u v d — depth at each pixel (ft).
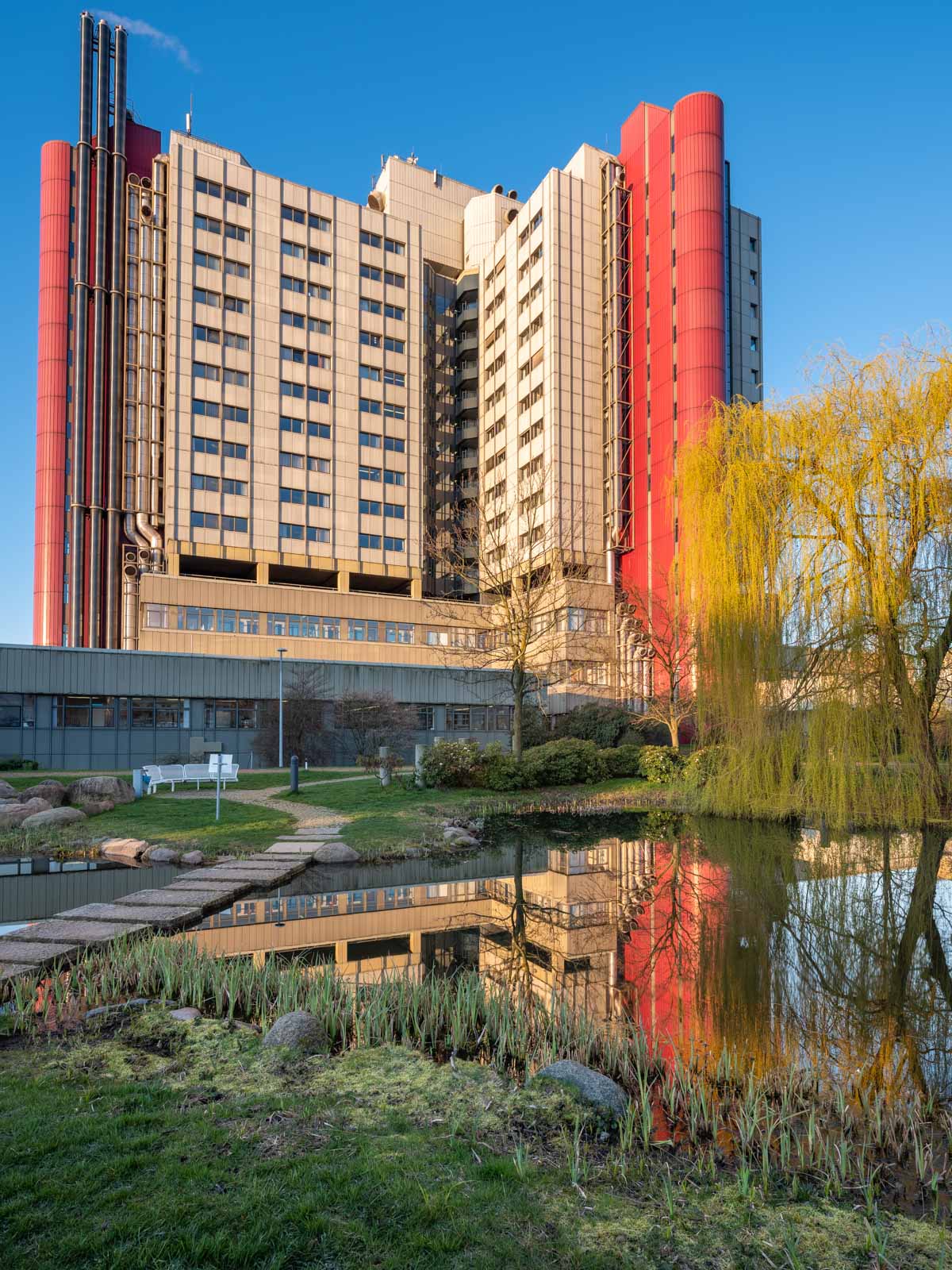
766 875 43.32
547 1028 20.04
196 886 37.86
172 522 187.83
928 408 50.34
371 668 141.28
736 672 56.80
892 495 50.83
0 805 59.72
